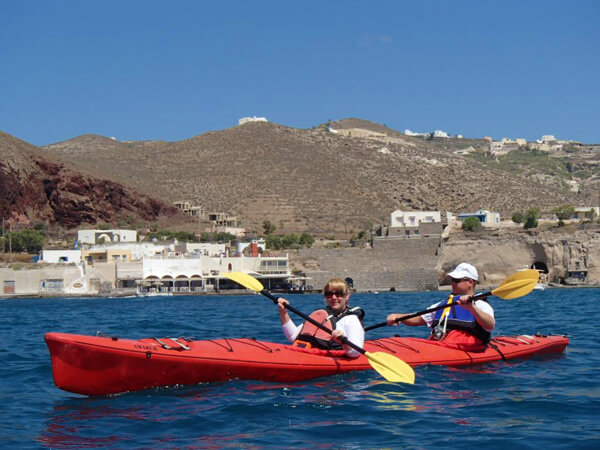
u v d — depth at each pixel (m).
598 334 19.92
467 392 10.90
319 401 10.30
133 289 87.62
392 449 8.12
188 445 8.34
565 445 8.11
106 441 8.55
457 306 13.34
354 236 163.88
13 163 159.62
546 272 99.56
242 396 10.59
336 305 12.03
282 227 176.75
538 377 11.98
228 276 12.38
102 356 10.41
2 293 86.69
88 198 168.50
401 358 12.32
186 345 11.53
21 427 9.22
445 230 108.38
